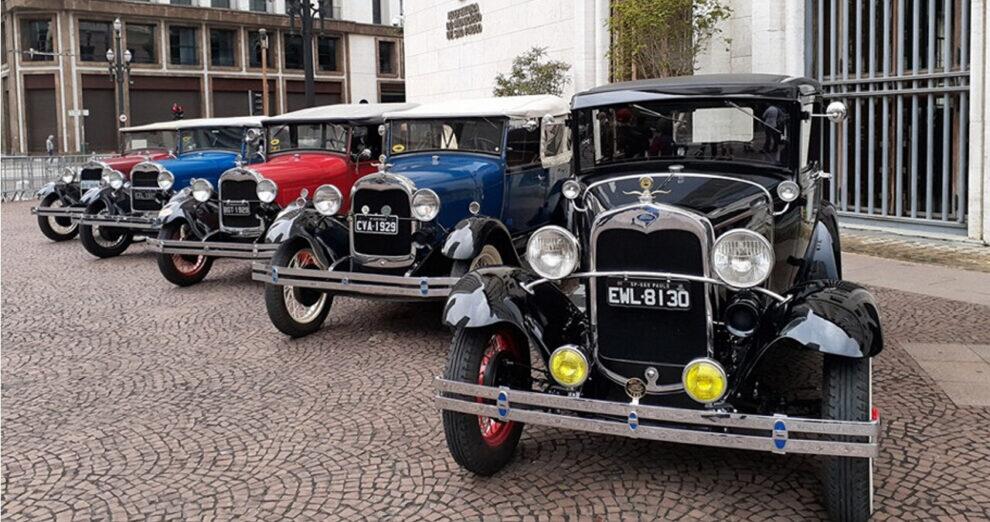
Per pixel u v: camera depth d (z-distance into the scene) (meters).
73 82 42.34
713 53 13.93
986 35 10.40
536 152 8.52
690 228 4.01
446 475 4.45
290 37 48.97
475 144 8.13
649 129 5.27
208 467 4.65
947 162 11.30
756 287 4.08
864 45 12.17
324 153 9.93
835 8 12.45
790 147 5.02
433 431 5.09
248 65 47.44
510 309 4.25
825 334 3.63
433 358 6.66
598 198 4.83
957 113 11.27
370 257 7.23
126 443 5.05
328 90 51.19
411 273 7.04
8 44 43.03
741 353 4.07
